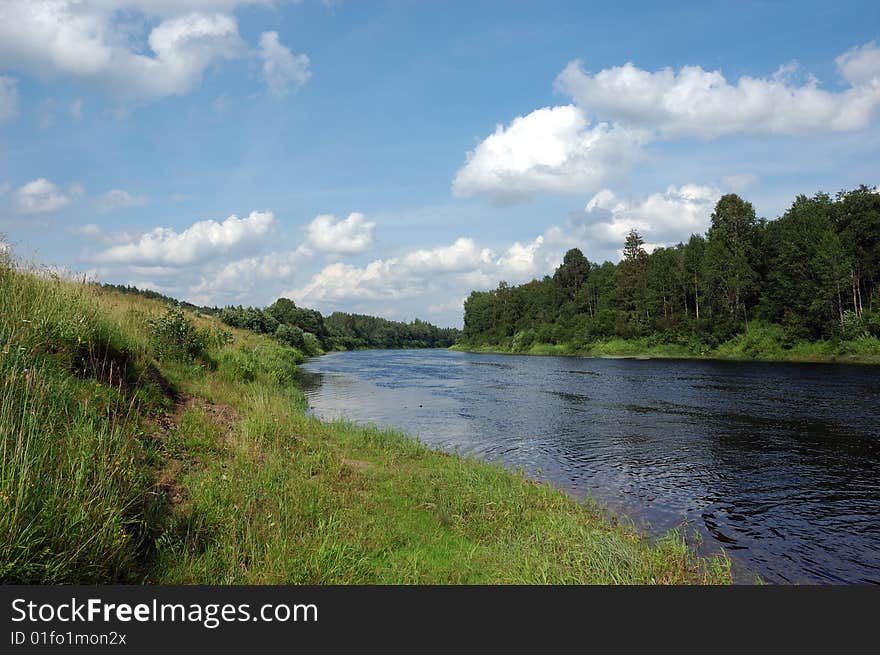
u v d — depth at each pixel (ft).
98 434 22.88
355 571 20.35
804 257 186.91
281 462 32.35
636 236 305.12
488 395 95.20
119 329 41.29
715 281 222.28
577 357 244.01
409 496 31.81
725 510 34.94
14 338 27.09
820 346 166.81
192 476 27.09
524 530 27.48
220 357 65.87
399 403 83.71
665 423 65.31
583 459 48.21
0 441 17.93
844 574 25.79
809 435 57.11
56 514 16.37
